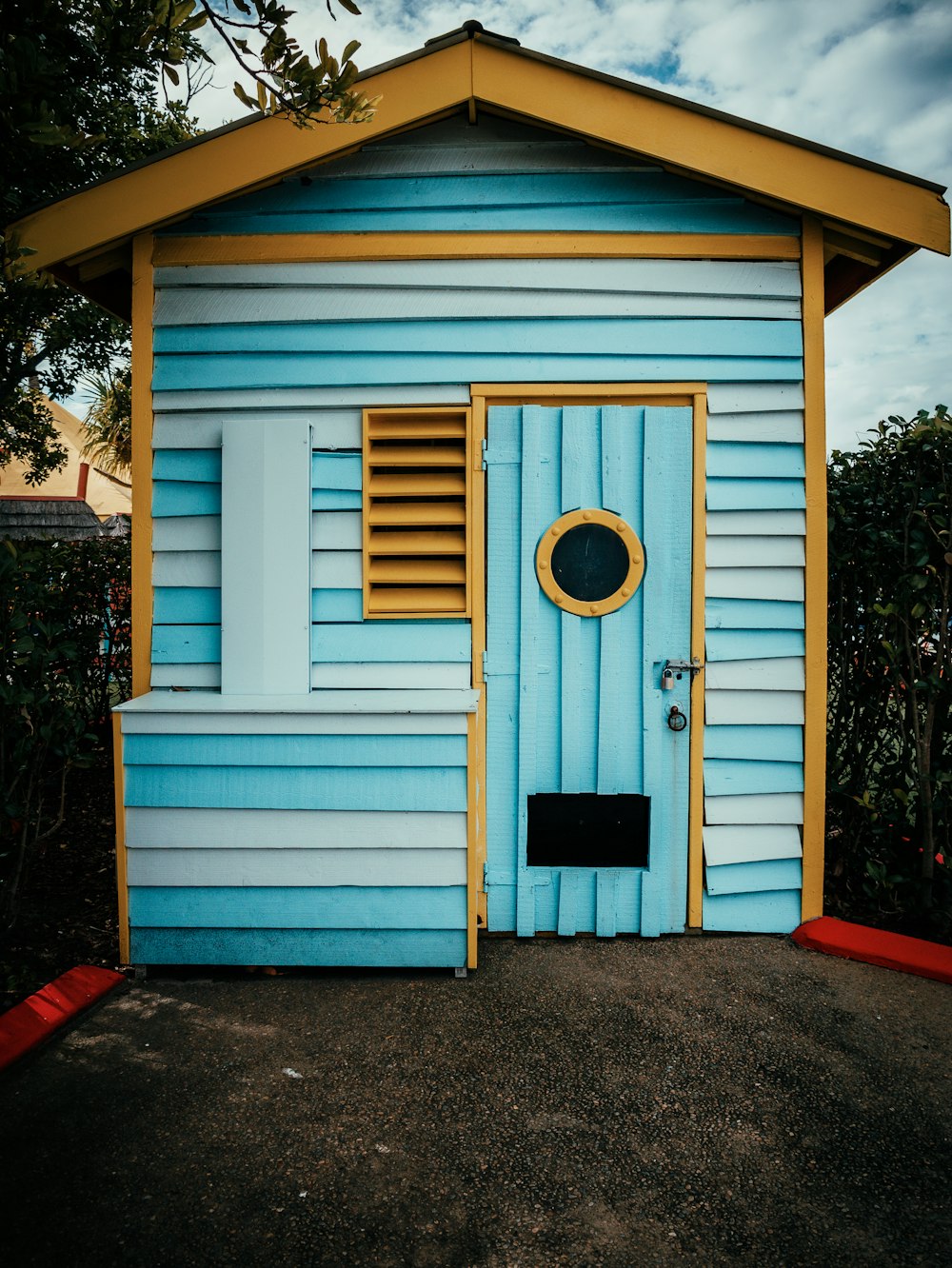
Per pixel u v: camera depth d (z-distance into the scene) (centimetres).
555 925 331
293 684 317
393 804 296
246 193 319
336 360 322
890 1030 263
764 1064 245
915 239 305
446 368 321
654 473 322
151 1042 257
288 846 298
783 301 323
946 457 327
